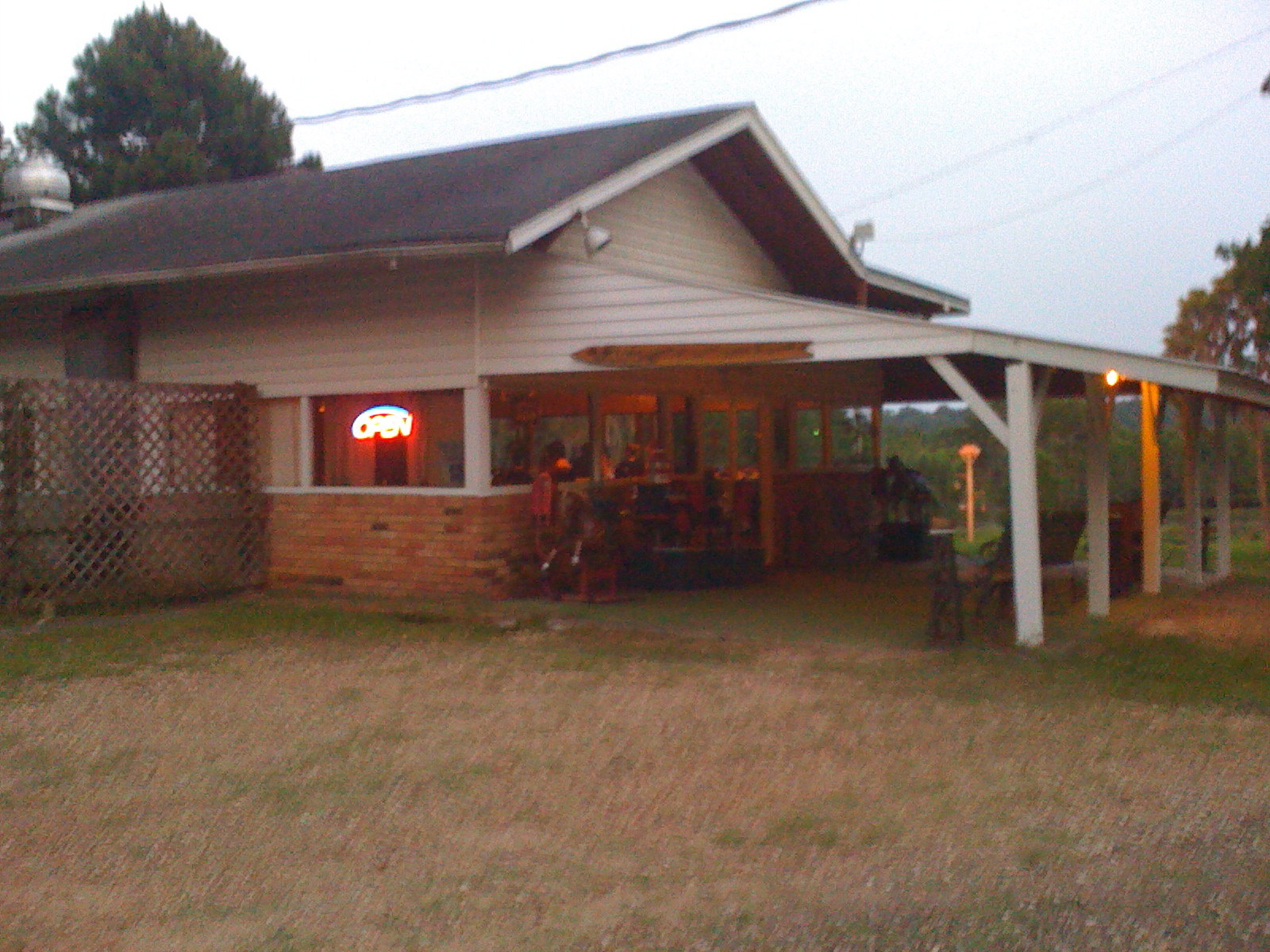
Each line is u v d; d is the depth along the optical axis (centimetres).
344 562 1380
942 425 4469
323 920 480
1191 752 705
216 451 1391
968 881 515
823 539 1791
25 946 459
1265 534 1847
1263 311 2059
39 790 649
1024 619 1014
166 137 3516
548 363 1239
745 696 853
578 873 526
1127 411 3331
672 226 1512
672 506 1441
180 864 542
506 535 1316
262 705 835
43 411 1235
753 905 491
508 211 1209
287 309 1405
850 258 1670
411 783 654
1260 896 497
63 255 1589
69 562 1259
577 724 778
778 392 1684
